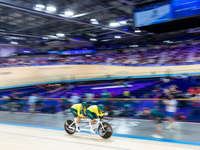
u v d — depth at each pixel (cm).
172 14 1141
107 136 503
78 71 2458
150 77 1925
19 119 791
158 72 1895
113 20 1788
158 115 526
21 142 471
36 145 447
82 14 1385
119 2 1337
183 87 1535
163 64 2283
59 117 795
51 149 417
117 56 2706
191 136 523
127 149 420
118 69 2434
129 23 1852
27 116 823
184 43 2378
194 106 630
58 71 2423
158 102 648
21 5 1088
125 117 728
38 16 1529
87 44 2922
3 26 1764
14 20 1659
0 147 427
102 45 2875
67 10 1439
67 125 563
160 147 436
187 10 1082
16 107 852
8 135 552
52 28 2019
